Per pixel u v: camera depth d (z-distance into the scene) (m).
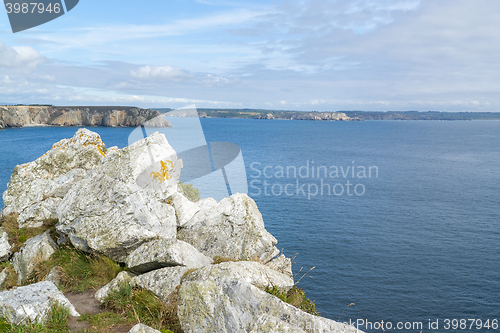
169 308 6.45
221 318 5.59
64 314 6.20
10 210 12.83
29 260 9.45
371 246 52.53
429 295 40.28
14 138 166.25
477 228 64.81
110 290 7.36
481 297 40.72
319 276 42.03
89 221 8.47
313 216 64.00
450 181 110.75
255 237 8.41
